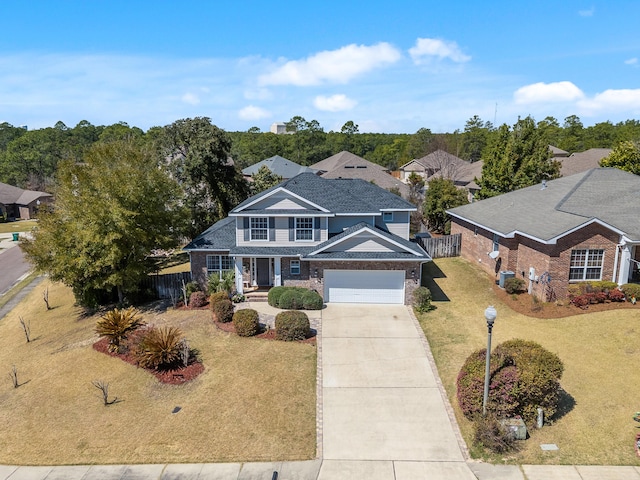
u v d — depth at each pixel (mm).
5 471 13594
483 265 30422
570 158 57438
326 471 13070
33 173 89312
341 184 32969
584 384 16375
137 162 28312
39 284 36500
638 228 23344
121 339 20984
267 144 100875
